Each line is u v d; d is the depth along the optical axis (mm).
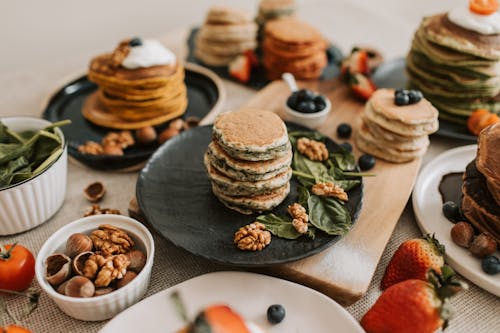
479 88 593
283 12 802
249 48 780
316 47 717
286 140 450
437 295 352
